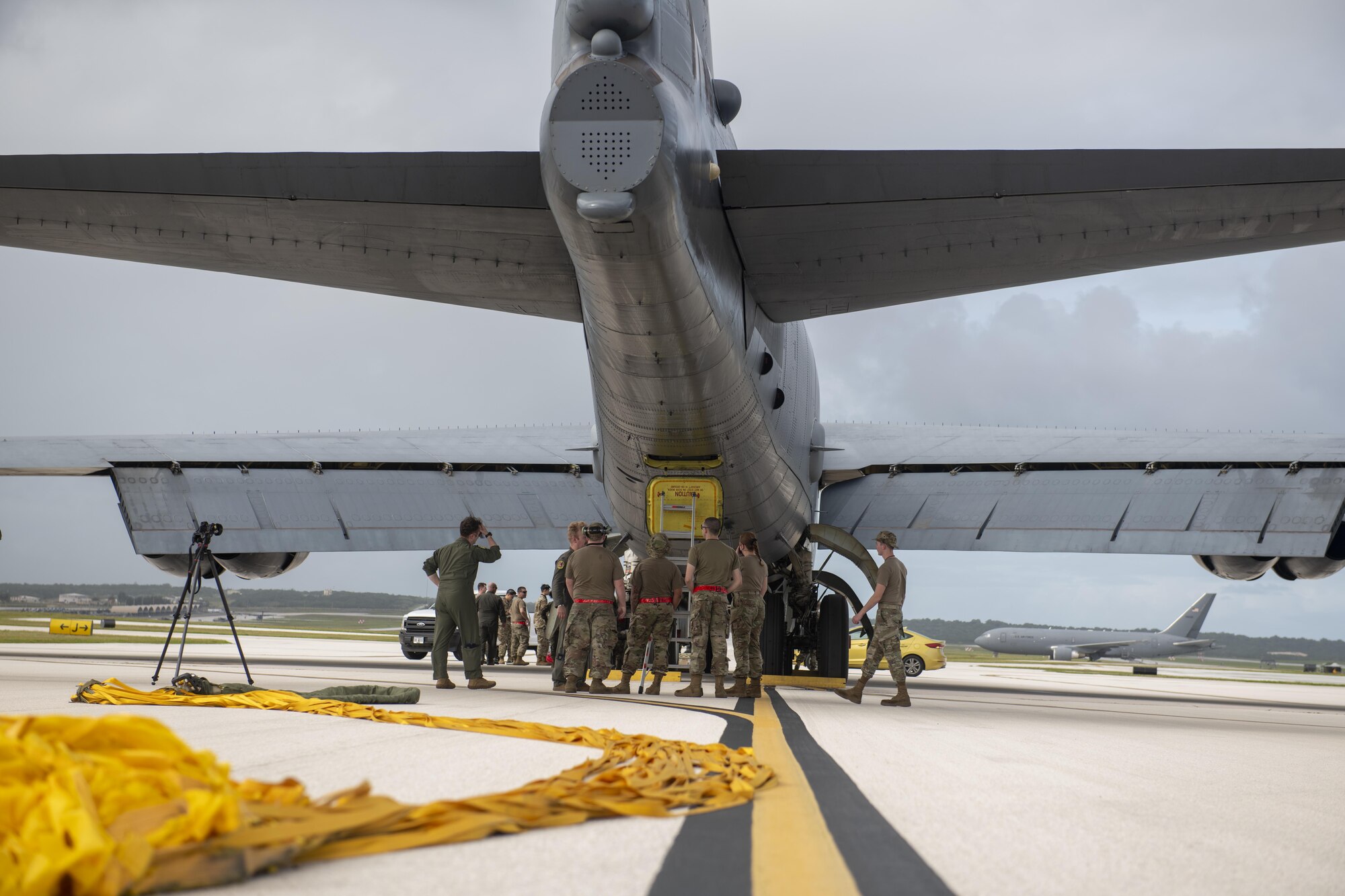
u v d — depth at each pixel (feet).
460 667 63.31
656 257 25.38
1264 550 38.40
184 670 40.19
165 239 25.98
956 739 20.54
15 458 40.16
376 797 8.57
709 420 34.37
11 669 35.73
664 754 13.46
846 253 27.02
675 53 26.27
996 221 24.36
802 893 6.85
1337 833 10.47
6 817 5.83
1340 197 21.43
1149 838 9.67
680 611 39.32
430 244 26.84
